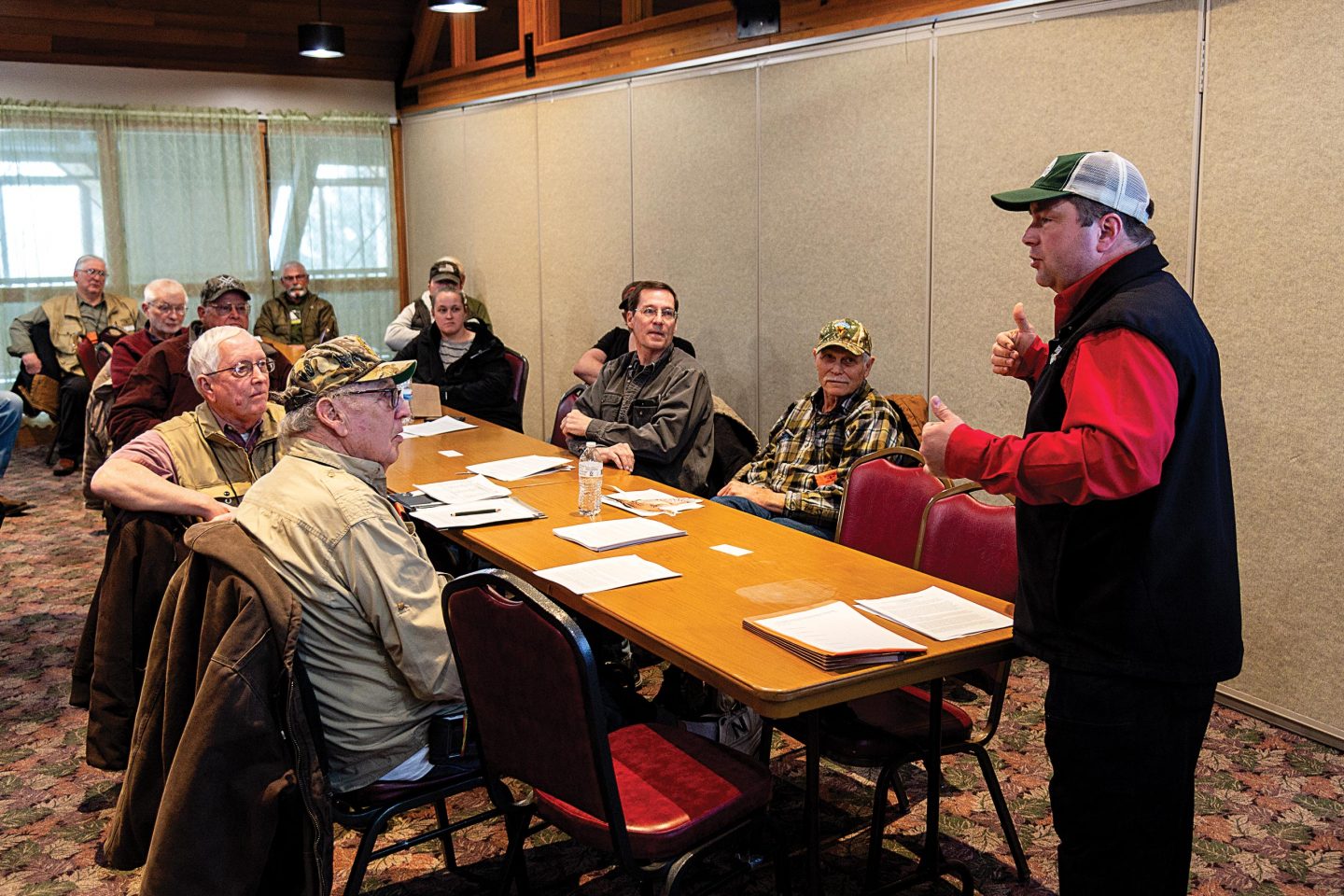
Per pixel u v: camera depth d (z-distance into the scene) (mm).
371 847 2137
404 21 8320
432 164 8234
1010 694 3672
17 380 7441
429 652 2098
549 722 1874
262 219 8484
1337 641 3291
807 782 2111
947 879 2566
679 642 2082
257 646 1908
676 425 3963
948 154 4422
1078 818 1996
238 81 8289
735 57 5434
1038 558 1991
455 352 5582
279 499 2115
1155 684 1897
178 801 1889
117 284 8102
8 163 7715
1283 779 3119
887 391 4836
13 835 2816
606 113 6363
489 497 3334
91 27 7648
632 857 1896
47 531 5770
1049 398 1979
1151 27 3664
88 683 2955
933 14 4434
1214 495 1889
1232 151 3461
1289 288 3330
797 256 5227
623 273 6430
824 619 2174
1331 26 3156
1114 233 1949
